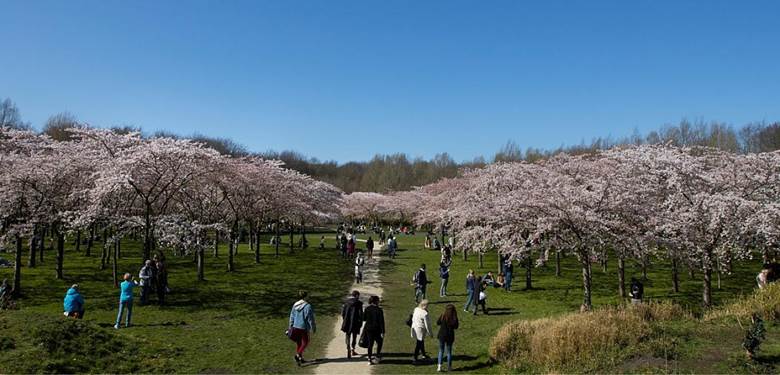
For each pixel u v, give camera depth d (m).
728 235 21.44
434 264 42.88
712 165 28.80
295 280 32.50
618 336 13.85
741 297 18.39
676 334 14.05
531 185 27.91
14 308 20.66
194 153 26.78
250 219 44.53
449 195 51.72
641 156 26.61
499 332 16.28
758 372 11.27
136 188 25.80
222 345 16.81
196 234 27.81
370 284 32.06
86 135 29.02
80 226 26.25
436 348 17.11
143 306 22.86
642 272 35.69
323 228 91.56
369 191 115.25
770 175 23.86
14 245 28.34
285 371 14.29
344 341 17.91
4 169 26.86
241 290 28.00
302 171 134.00
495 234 27.77
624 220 23.53
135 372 13.38
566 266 40.38
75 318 15.34
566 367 12.96
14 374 11.70
